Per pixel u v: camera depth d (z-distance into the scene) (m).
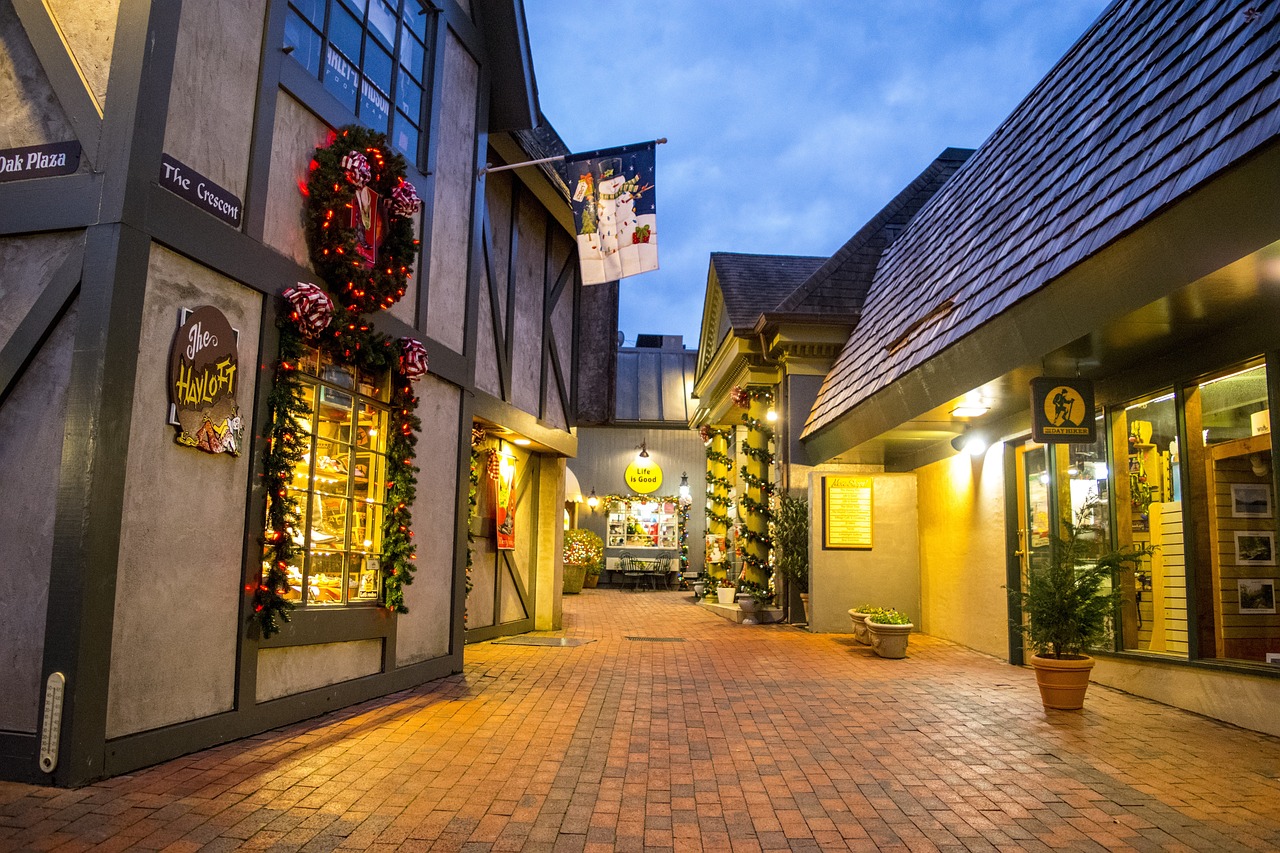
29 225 4.63
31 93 4.83
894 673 8.97
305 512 6.21
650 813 4.37
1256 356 5.96
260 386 5.64
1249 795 4.72
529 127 9.81
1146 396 7.32
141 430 4.69
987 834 4.11
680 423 25.27
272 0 5.80
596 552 21.89
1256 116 4.39
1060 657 7.10
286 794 4.40
